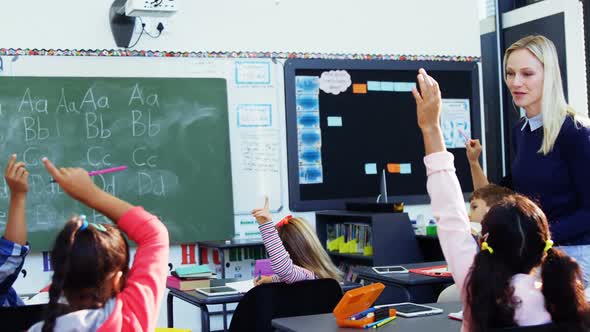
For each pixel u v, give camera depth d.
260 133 5.79
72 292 1.67
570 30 5.98
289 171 5.85
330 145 6.00
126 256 1.72
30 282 5.20
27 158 5.18
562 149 2.78
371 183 6.10
